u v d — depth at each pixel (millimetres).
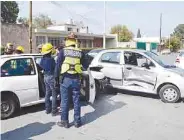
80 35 46344
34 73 7387
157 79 8977
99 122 6711
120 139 5594
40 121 6777
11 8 50625
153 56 9641
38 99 7441
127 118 7055
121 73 9617
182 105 8500
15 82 7000
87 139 5586
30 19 18016
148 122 6727
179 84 8664
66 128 6266
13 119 6938
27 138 5645
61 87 6242
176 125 6508
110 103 8703
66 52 6180
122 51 9852
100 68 9812
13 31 30031
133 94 10156
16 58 7211
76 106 6312
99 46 53375
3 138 5629
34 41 34906
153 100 9195
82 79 7805
